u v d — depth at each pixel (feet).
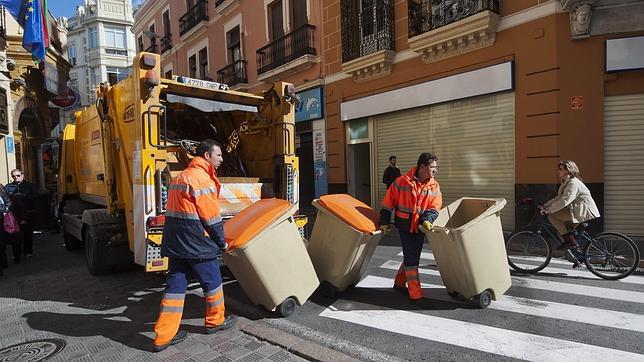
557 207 18.97
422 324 14.15
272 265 14.40
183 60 77.51
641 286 17.81
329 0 44.93
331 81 45.62
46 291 19.48
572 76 27.71
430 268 21.65
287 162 21.12
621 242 18.78
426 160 15.85
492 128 32.22
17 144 44.91
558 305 15.67
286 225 14.88
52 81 52.85
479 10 30.73
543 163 28.91
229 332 13.87
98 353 12.57
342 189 45.42
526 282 18.74
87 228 22.45
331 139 46.21
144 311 16.29
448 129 35.37
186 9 74.23
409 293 16.39
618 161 27.37
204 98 19.98
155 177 16.76
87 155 27.09
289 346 12.46
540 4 28.55
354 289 18.24
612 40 26.53
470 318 14.57
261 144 22.70
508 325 13.87
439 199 16.19
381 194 41.81
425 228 15.43
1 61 39.47
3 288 20.30
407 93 37.63
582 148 27.71
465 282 15.20
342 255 16.24
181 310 13.05
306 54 46.39
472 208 17.30
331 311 15.62
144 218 16.48
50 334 14.17
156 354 12.37
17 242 25.86
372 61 39.37
